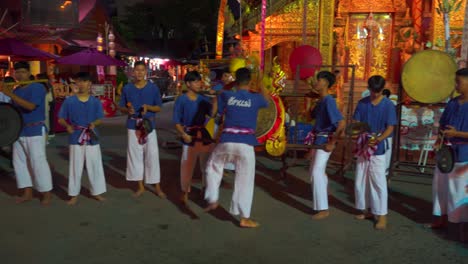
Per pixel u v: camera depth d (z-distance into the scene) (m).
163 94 30.53
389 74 16.67
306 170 7.81
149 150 5.87
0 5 17.84
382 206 4.76
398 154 7.35
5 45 12.29
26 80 5.39
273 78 6.76
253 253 4.06
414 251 4.18
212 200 4.79
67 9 17.22
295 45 14.75
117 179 6.95
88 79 5.49
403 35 15.83
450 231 4.77
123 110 5.93
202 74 9.79
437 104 6.53
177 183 6.76
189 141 5.36
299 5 12.43
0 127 5.01
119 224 4.82
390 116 4.76
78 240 4.32
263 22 8.53
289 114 8.31
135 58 32.75
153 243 4.27
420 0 15.59
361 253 4.11
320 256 4.02
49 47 19.73
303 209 5.52
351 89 7.51
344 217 5.21
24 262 3.79
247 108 4.54
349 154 7.66
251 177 4.65
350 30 16.81
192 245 4.23
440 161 4.53
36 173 5.41
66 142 10.74
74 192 5.53
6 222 4.84
